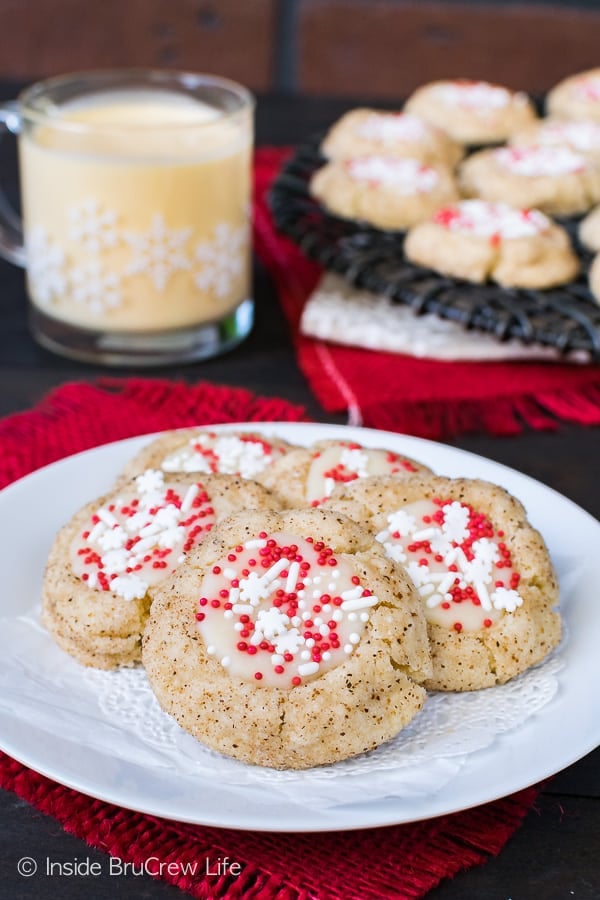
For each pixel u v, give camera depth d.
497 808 0.54
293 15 1.14
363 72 1.15
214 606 0.54
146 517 0.58
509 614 0.56
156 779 0.52
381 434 0.64
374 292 0.73
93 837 0.53
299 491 0.59
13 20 1.14
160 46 1.15
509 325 0.70
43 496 0.61
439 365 0.73
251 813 0.51
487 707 0.55
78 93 0.75
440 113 0.92
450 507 0.57
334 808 0.52
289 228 0.77
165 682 0.54
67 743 0.53
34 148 0.71
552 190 0.83
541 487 0.62
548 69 1.14
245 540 0.56
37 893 0.52
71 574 0.57
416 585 0.56
